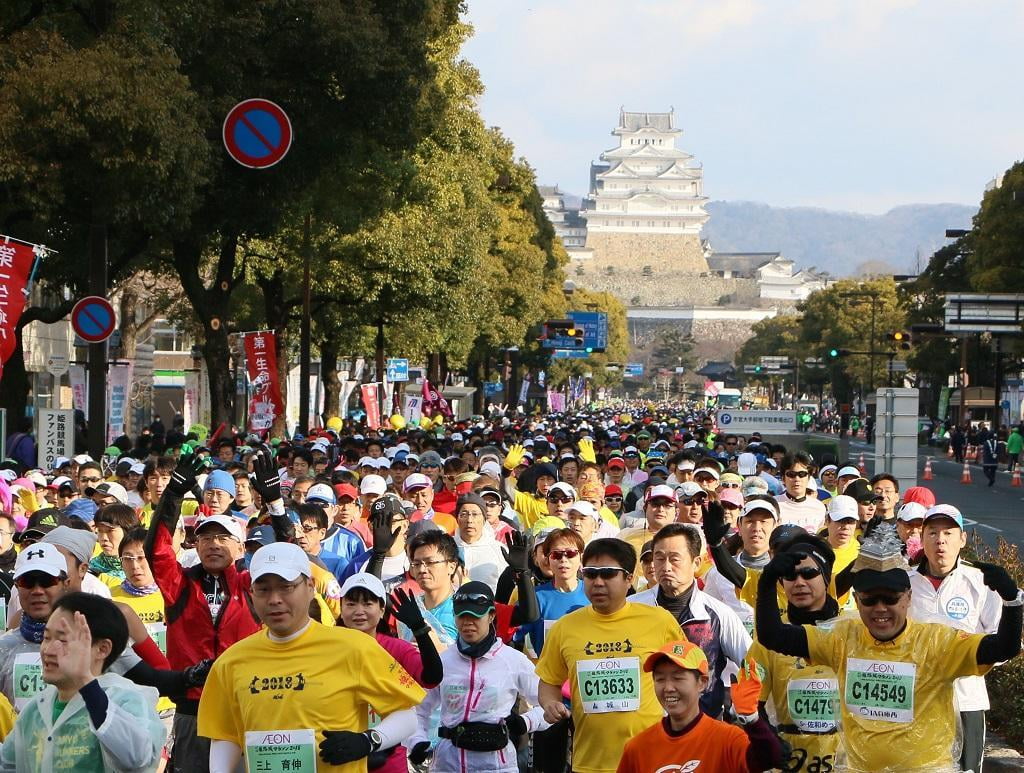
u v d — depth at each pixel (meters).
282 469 21.16
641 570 11.33
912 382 103.75
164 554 8.23
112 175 22.06
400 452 19.08
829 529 10.58
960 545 8.94
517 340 71.69
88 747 5.78
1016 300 56.97
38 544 7.22
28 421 26.80
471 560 11.89
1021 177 59.78
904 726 6.43
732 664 8.34
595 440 30.22
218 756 6.31
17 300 20.42
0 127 21.23
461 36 45.19
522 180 71.19
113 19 23.14
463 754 7.83
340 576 11.31
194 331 45.38
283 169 27.75
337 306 43.19
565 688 8.01
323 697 6.18
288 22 26.97
